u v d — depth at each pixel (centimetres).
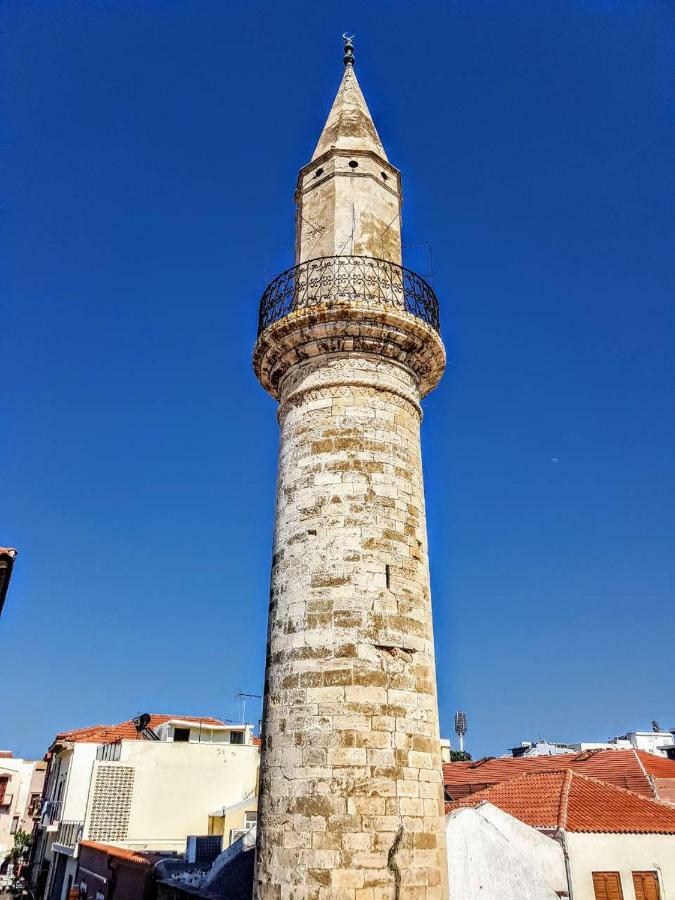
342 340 1323
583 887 1755
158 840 2839
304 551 1187
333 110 1730
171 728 3200
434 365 1417
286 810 1027
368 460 1241
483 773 2988
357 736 1038
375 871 967
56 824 3291
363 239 1466
